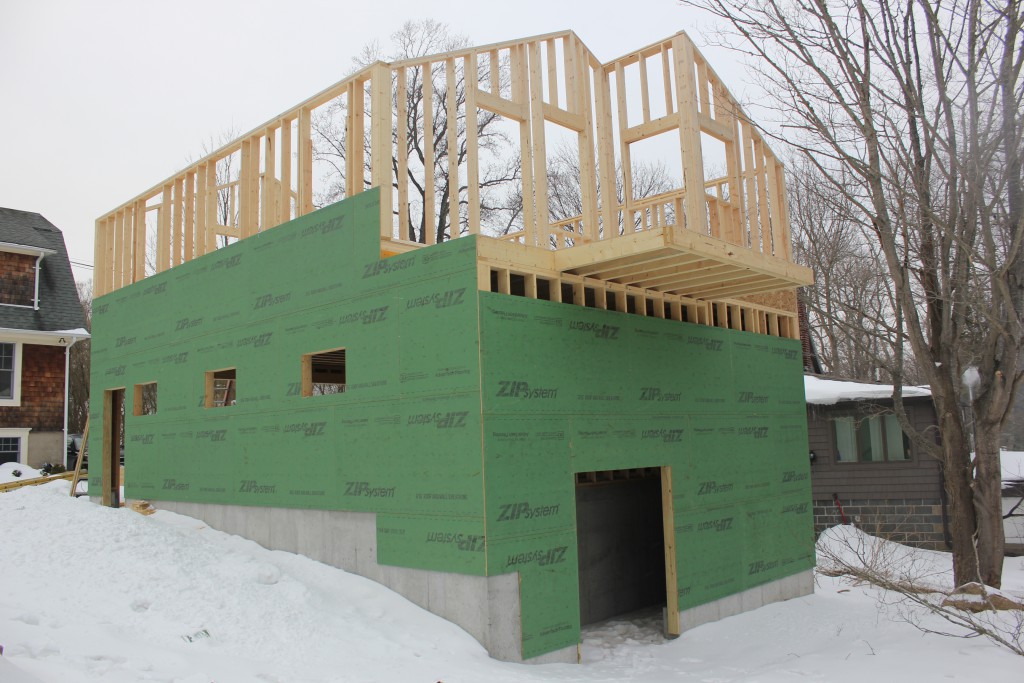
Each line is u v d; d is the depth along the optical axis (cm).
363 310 777
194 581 723
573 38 862
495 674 591
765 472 1028
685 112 818
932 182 885
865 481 1495
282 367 872
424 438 707
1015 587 1021
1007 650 616
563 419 740
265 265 909
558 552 713
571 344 763
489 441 664
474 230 720
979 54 729
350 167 810
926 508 1440
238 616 655
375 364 760
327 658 595
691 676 676
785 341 1122
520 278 780
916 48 772
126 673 503
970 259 795
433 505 695
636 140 902
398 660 600
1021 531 1431
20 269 2017
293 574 782
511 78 820
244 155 969
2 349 1952
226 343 962
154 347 1106
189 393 1023
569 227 2006
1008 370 793
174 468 1042
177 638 600
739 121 954
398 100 791
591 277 812
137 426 1133
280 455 865
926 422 1454
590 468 762
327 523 806
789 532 1055
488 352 675
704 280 853
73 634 570
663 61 880
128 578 714
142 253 1191
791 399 1113
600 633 903
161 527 888
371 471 756
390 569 732
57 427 2006
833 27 751
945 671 577
